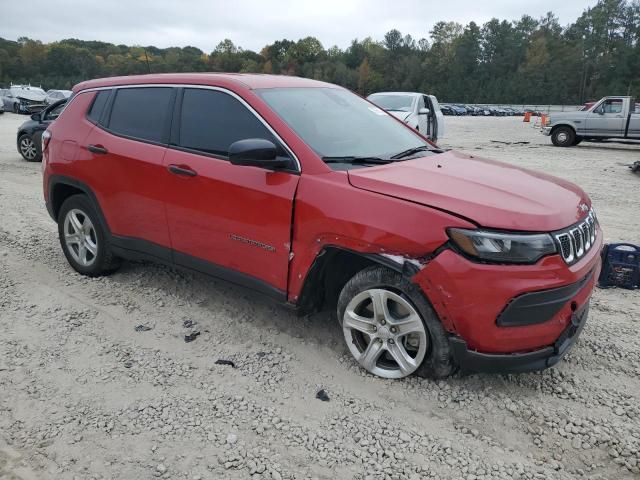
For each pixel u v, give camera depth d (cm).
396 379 331
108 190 439
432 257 291
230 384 332
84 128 462
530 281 282
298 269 338
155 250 422
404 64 11881
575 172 1220
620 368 352
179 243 402
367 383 331
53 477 258
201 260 393
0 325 404
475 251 282
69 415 302
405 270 296
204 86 394
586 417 303
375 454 274
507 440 286
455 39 11906
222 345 376
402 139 417
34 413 303
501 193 311
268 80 402
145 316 418
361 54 12481
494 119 4784
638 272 484
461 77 11288
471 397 317
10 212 741
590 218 337
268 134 355
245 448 278
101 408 308
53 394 321
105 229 454
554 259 287
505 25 11475
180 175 386
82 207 471
